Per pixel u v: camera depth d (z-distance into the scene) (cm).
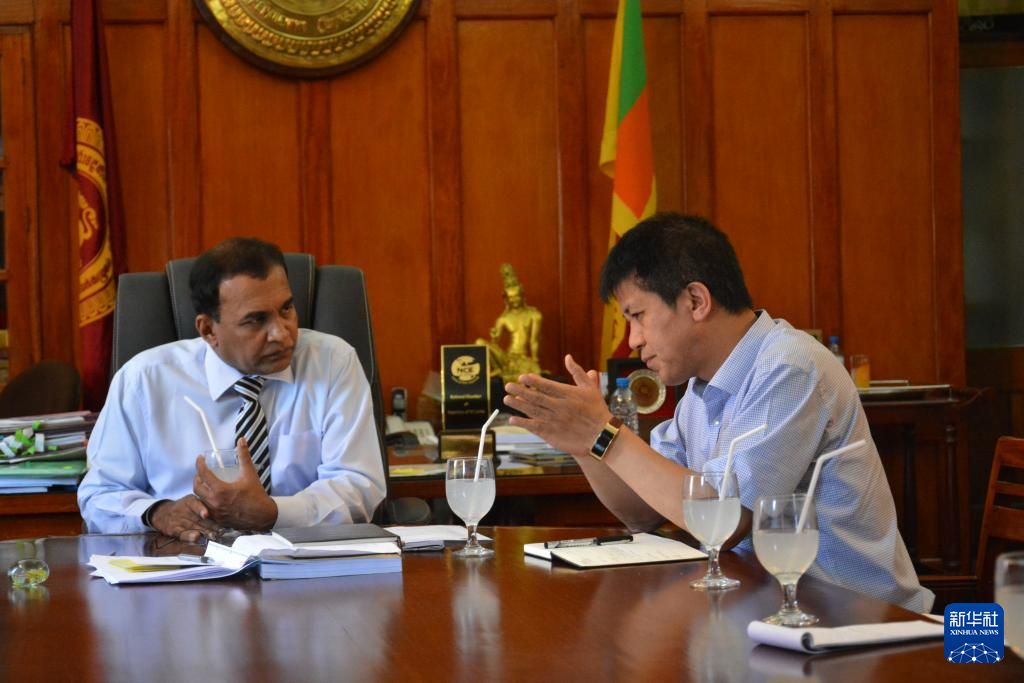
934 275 436
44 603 140
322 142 416
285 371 237
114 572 155
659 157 428
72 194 406
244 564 154
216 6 405
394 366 419
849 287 434
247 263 224
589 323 426
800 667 103
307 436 235
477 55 422
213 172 411
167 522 196
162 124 409
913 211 435
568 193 424
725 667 104
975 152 490
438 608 132
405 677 103
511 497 307
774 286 431
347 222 418
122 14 405
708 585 138
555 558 161
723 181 430
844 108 433
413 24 420
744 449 168
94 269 385
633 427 335
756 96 431
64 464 276
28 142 404
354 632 121
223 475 188
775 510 118
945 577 305
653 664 105
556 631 119
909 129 435
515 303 400
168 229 409
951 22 434
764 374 171
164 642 119
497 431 331
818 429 170
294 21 409
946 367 435
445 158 420
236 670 107
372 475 231
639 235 179
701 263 176
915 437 416
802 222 432
